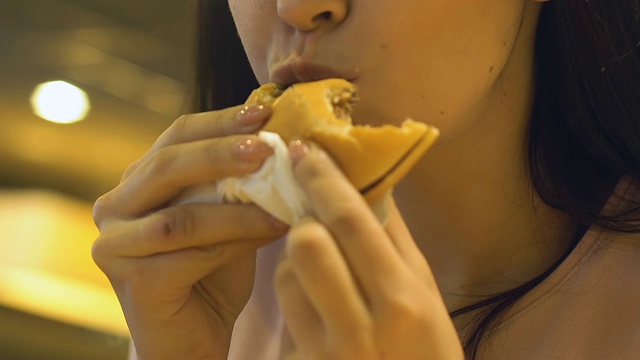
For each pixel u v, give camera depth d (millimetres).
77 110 2211
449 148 754
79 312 2244
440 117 670
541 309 742
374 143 586
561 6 760
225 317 720
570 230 786
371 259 559
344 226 559
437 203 783
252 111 625
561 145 783
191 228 641
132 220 668
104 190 2436
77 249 2342
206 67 925
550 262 782
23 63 2113
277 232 631
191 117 657
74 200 2438
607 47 757
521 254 786
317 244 551
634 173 763
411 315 558
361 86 648
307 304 575
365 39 645
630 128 761
